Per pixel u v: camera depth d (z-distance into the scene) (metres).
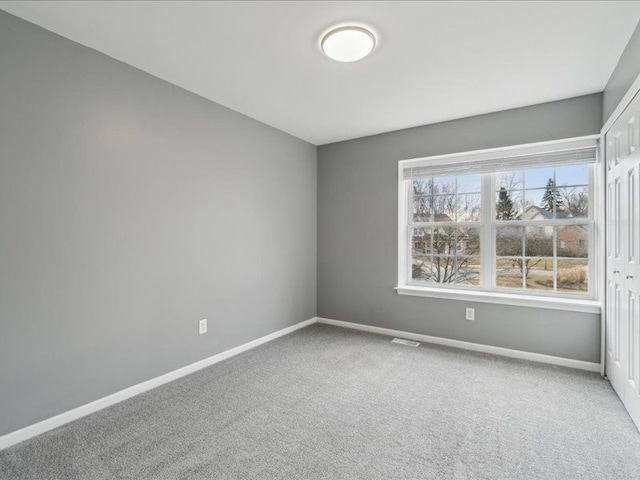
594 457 1.69
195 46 2.08
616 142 2.31
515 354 3.06
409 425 1.98
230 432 1.91
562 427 1.95
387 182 3.73
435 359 3.01
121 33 1.95
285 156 3.74
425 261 3.66
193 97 2.74
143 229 2.40
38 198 1.88
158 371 2.51
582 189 2.91
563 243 2.99
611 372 2.48
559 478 1.55
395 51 2.12
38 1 1.67
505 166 3.16
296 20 1.83
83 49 2.07
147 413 2.12
